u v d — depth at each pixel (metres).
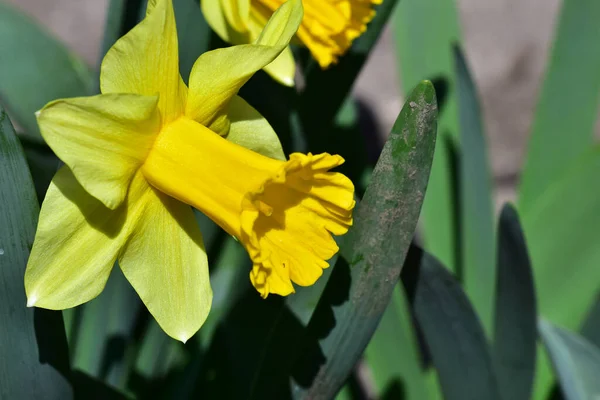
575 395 0.38
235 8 0.33
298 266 0.31
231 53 0.29
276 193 0.31
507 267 0.36
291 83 0.34
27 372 0.32
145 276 0.31
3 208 0.30
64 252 0.29
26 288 0.29
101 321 0.41
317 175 0.30
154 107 0.29
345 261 0.32
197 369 0.42
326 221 0.31
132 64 0.29
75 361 0.41
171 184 0.30
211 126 0.31
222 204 0.30
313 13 0.35
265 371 0.34
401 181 0.31
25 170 0.30
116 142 0.29
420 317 0.37
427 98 0.30
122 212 0.30
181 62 0.37
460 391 0.39
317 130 0.39
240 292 0.41
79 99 0.28
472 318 0.36
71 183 0.29
